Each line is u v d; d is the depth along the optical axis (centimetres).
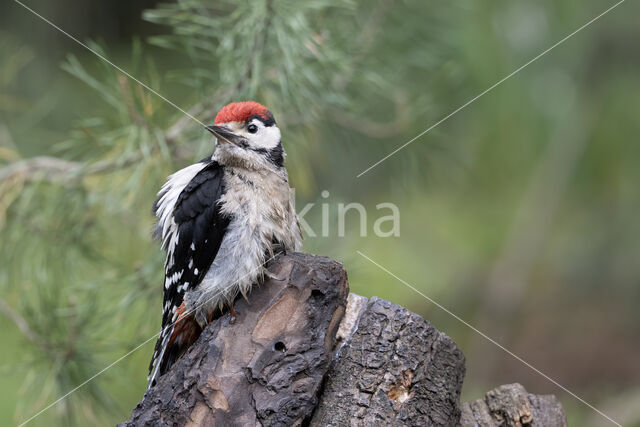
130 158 734
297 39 716
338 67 783
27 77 1084
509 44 1017
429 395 533
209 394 515
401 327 552
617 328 1326
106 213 788
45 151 938
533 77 1049
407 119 905
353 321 581
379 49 911
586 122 1112
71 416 736
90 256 797
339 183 991
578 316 1349
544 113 1073
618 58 1084
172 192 667
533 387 1284
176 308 630
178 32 759
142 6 1171
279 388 516
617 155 1127
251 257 599
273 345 530
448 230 1177
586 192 1191
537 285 1331
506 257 1229
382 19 932
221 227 622
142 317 749
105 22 1166
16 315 748
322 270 553
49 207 772
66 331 749
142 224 777
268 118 678
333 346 555
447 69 954
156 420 524
